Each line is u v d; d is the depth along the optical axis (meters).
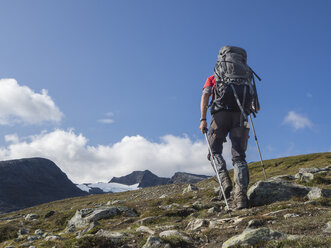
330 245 3.43
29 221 16.02
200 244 4.81
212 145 7.98
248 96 7.49
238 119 7.56
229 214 6.56
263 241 3.90
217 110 7.71
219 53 8.00
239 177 7.24
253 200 7.95
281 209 6.24
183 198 13.10
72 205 38.47
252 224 5.13
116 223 8.62
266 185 8.27
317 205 6.16
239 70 7.51
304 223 4.65
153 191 38.16
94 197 51.19
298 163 44.09
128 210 11.29
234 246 3.97
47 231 12.06
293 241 3.67
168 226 6.34
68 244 5.88
